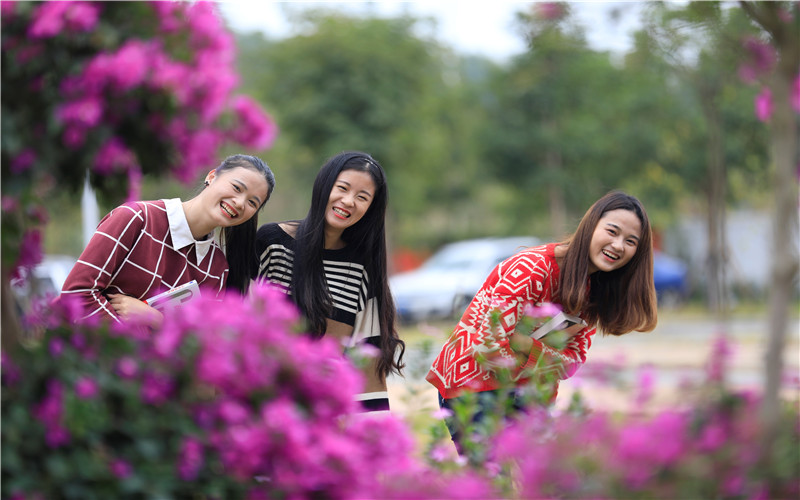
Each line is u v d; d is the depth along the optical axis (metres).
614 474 3.18
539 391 4.02
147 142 3.42
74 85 3.10
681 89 24.39
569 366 4.66
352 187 4.55
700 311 24.55
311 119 27.61
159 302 4.17
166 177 3.59
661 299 25.44
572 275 4.58
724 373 3.61
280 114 27.97
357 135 27.50
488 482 3.56
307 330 4.58
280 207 35.19
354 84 27.67
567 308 4.65
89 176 3.52
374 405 4.74
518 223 34.72
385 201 4.72
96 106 3.09
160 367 3.08
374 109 27.64
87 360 3.03
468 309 4.71
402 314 19.19
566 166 30.67
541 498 3.28
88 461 2.75
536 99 29.31
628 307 4.80
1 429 2.74
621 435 3.27
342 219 4.56
